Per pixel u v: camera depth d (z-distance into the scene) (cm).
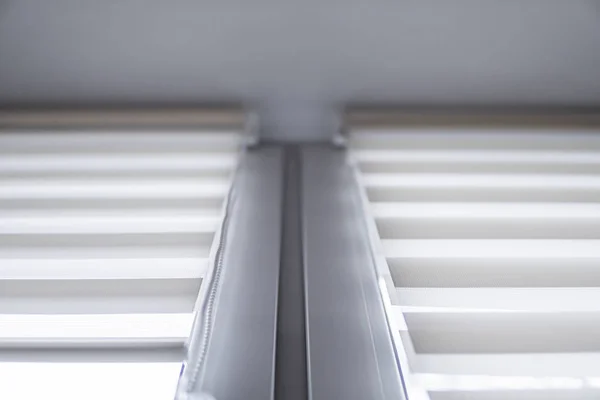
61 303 74
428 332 69
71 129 122
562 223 92
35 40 126
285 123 135
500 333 69
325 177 115
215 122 124
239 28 127
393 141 120
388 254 83
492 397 62
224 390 66
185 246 86
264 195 107
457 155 114
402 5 126
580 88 132
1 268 80
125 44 127
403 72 131
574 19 126
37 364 67
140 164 110
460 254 83
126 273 79
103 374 66
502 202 98
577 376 64
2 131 120
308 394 67
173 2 125
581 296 75
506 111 131
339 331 75
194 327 68
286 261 91
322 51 129
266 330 75
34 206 96
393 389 67
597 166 110
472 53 130
